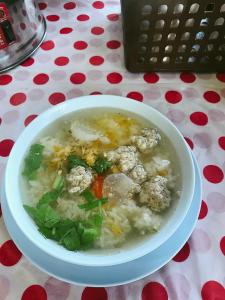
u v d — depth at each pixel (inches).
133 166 9.8
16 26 13.2
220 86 13.6
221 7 11.8
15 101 13.1
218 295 8.6
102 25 15.9
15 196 9.1
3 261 9.2
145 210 9.2
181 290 8.7
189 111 12.8
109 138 10.8
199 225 9.8
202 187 10.5
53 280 8.9
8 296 8.6
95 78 13.9
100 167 9.9
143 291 8.7
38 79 13.8
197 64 13.7
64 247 8.3
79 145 10.6
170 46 13.1
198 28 12.4
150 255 8.5
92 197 9.5
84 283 8.2
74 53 14.8
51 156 10.4
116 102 11.4
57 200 9.5
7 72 14.0
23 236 8.9
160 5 11.6
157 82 13.8
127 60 13.7
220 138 11.9
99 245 8.6
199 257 9.2
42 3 16.9
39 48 14.9
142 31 12.5
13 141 11.9
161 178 9.5
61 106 11.1
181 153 10.0
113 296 8.6
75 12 16.5
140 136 10.6
